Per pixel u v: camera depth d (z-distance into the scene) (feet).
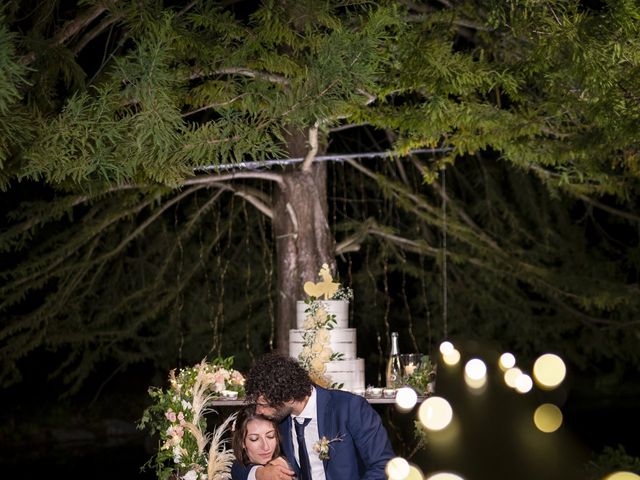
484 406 43.11
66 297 36.09
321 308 19.62
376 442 13.23
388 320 49.39
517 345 46.83
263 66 18.94
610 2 15.93
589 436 44.55
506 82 19.67
